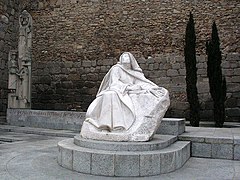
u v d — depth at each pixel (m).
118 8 11.29
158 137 4.16
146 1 10.89
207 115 9.66
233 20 9.79
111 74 4.27
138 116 3.72
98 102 3.84
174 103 10.09
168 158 3.36
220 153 4.38
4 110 11.45
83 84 11.62
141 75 4.38
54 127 7.41
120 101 3.77
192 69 8.45
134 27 10.98
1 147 4.90
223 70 9.70
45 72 12.25
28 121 7.94
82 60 11.71
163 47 10.50
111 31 11.31
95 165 3.19
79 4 11.95
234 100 9.47
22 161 3.77
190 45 8.54
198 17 10.19
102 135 3.57
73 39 11.93
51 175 3.12
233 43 9.71
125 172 3.14
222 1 9.98
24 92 8.62
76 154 3.31
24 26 8.86
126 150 3.34
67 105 11.80
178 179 3.07
